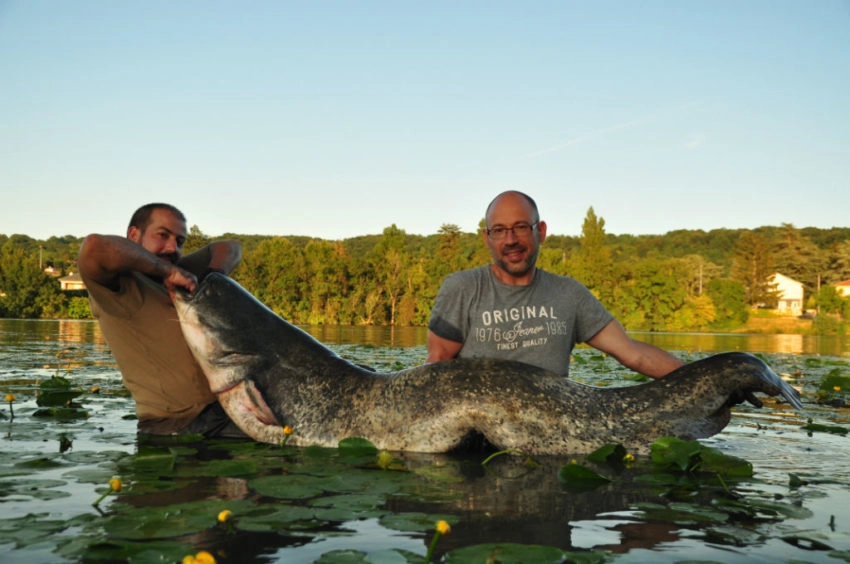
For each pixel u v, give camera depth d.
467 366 3.63
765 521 2.28
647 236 140.88
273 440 3.81
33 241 128.25
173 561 1.78
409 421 3.56
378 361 9.11
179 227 4.28
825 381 6.64
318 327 41.19
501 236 4.11
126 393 5.65
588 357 11.77
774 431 4.25
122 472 2.86
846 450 3.62
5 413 4.45
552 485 2.79
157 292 4.08
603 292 57.75
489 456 3.18
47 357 9.38
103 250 3.65
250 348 3.94
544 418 3.47
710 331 56.91
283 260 53.31
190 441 3.84
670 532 2.15
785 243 97.69
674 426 3.54
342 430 3.68
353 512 2.29
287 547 1.92
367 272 54.91
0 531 2.01
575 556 1.86
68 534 1.98
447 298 4.28
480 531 2.13
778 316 70.00
